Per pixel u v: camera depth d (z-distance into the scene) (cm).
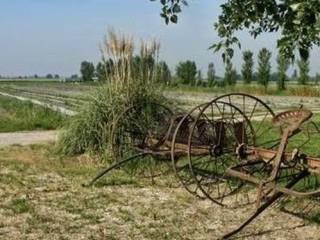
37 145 1288
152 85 1116
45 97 4438
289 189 598
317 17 369
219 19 555
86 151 1088
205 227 643
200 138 821
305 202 737
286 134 614
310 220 668
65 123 1211
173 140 770
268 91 5284
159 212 707
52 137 1484
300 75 5831
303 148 1091
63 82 12550
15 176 923
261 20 506
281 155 605
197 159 919
